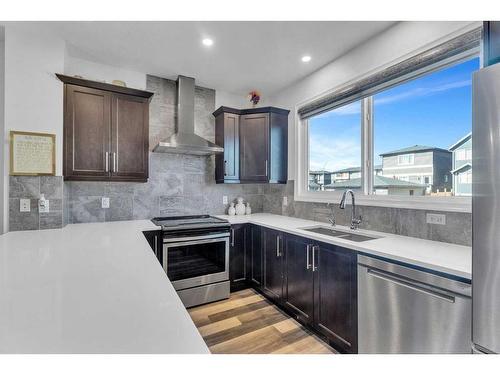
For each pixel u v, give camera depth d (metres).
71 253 1.43
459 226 1.65
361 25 2.01
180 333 0.65
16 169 2.04
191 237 2.51
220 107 3.13
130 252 1.46
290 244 2.32
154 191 2.98
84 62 2.58
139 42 2.26
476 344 0.99
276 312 2.41
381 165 2.23
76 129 2.26
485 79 0.93
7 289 0.92
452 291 1.21
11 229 2.05
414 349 1.35
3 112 2.09
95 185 2.67
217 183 3.35
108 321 0.70
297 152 3.14
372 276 1.57
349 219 2.44
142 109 2.55
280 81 3.12
